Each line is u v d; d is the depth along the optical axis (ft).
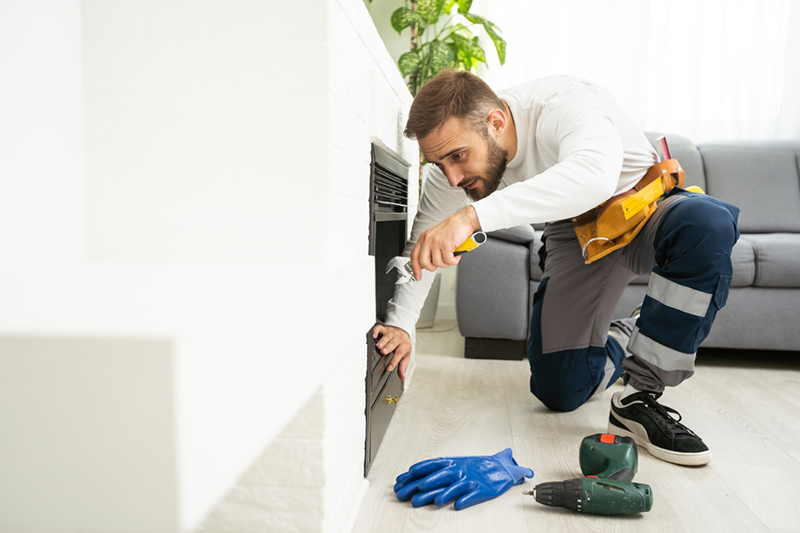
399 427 5.00
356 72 3.26
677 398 6.03
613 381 5.65
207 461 1.02
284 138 2.76
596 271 5.22
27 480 0.96
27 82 2.45
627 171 4.78
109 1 2.77
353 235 3.27
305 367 1.65
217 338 1.05
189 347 0.95
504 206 3.48
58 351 0.93
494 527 3.26
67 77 2.70
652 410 4.49
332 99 2.76
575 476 3.97
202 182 2.81
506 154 4.41
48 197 2.60
